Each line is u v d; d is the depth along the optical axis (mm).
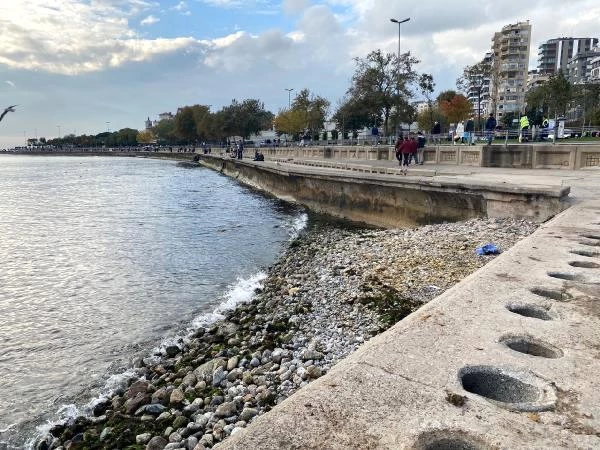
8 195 40031
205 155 95438
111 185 50625
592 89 65625
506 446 2717
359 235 18766
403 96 56562
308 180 28812
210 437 5320
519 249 8031
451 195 17094
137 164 107312
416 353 3992
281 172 33625
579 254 7668
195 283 13367
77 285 13305
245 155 78000
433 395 3303
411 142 26594
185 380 7113
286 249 17938
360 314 9211
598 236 8938
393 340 4270
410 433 2857
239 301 11414
